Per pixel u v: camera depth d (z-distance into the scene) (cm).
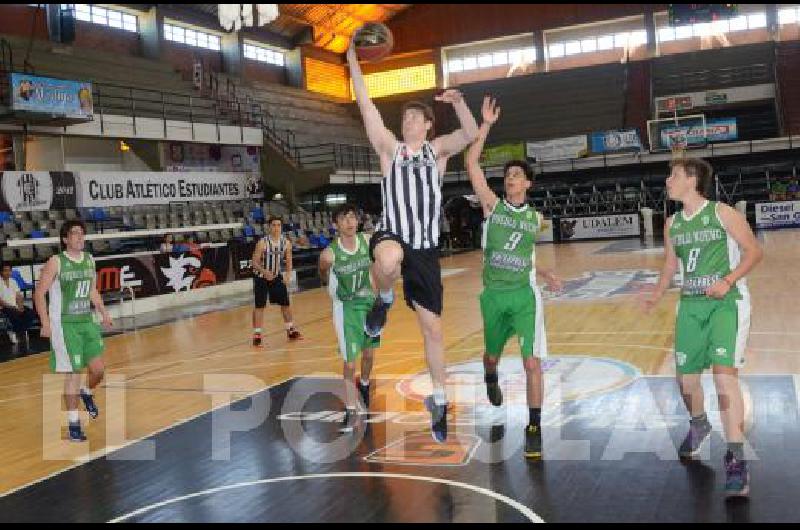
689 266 441
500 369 767
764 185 2962
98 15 2819
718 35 3672
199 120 2573
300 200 2908
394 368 805
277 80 3719
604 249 2394
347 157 3253
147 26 2978
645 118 3478
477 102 3850
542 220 505
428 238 406
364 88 413
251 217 2452
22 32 2486
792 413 546
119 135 2206
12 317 1227
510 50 3947
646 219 2784
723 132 2892
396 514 400
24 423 664
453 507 406
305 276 2223
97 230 1931
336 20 3766
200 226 2141
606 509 391
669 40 3738
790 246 2019
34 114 1820
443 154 417
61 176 1919
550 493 419
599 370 730
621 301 1239
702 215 434
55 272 582
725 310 430
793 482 413
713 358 422
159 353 1028
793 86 3334
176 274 1677
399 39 4044
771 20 3591
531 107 3716
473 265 2244
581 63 3866
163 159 2406
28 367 993
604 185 3142
